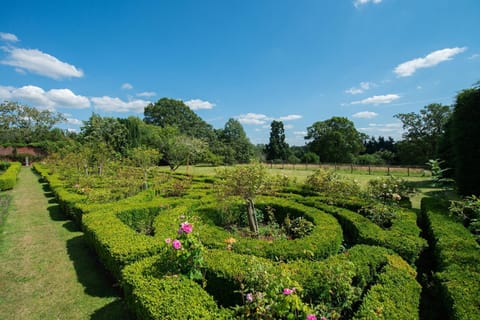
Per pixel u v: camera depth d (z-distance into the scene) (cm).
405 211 505
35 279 357
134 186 823
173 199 647
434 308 271
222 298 262
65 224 606
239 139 3850
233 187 470
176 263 257
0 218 652
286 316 177
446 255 301
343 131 3509
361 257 288
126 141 1856
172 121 3803
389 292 220
